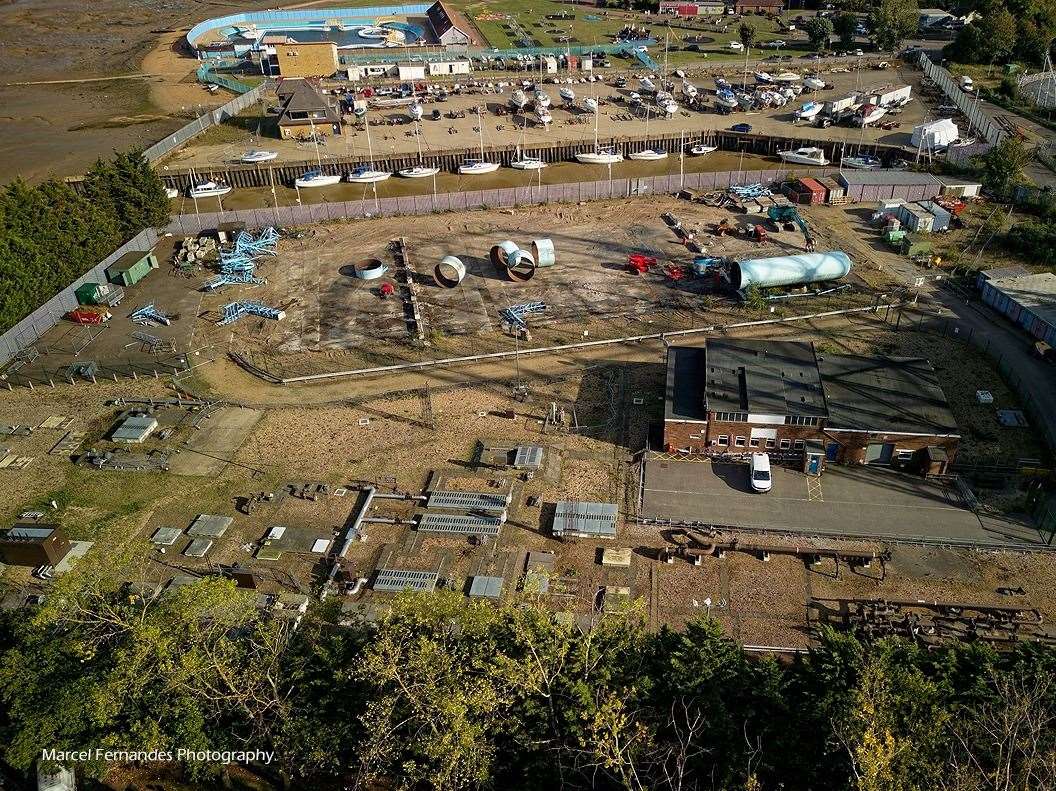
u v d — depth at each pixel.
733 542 56.31
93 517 60.75
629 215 110.00
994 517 58.03
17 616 46.56
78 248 92.62
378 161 129.88
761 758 37.34
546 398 73.06
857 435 62.00
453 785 37.19
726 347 71.06
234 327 85.94
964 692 38.12
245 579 54.31
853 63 177.25
